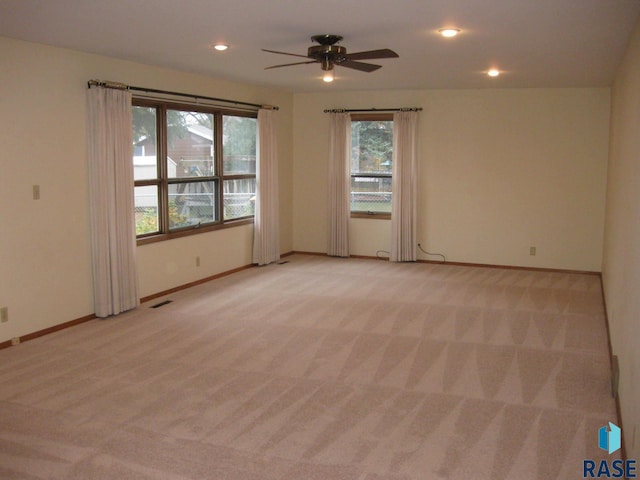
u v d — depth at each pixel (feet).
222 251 24.29
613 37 14.14
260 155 25.62
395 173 27.22
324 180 29.07
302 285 22.63
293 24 13.19
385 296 20.88
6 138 14.84
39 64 15.60
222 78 22.90
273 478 9.04
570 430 10.68
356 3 11.37
